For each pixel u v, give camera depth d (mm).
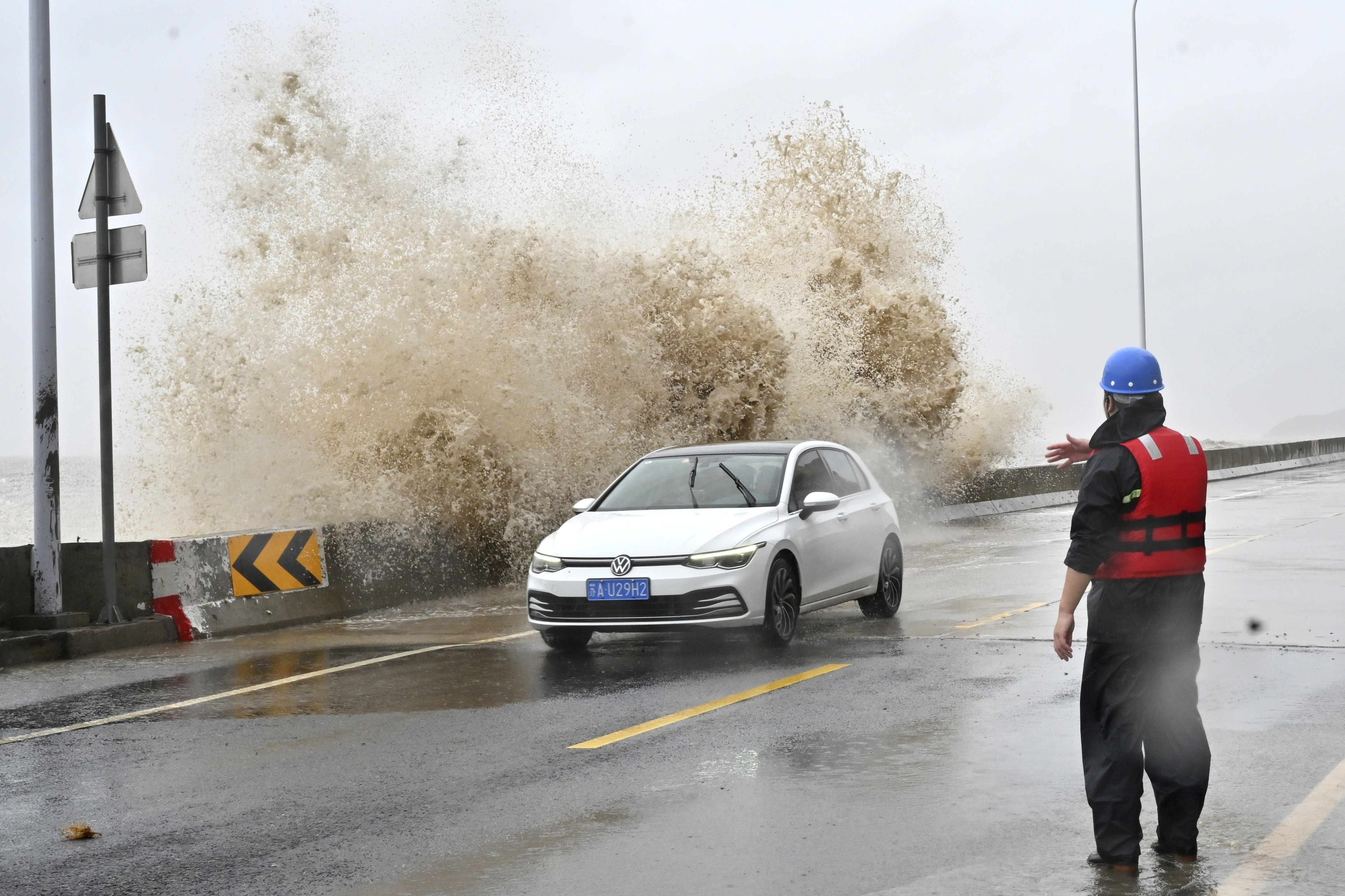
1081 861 6449
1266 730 9141
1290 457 61250
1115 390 6496
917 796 7652
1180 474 6348
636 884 6254
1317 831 6836
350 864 6680
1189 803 6453
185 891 6375
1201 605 6449
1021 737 9086
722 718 9961
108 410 15203
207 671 13008
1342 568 19156
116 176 15336
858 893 6059
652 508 14016
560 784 8148
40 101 15195
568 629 12781
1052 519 33406
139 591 15609
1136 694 6375
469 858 6723
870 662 12258
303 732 9906
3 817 7785
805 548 13562
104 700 11594
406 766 8719
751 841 6883
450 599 19250
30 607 14906
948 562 21969
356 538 18062
